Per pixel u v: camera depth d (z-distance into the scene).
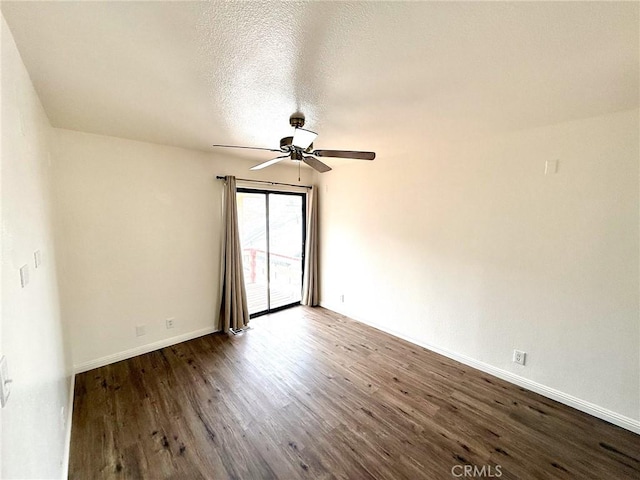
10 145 1.04
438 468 1.73
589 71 1.48
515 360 2.60
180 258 3.31
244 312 3.79
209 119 2.25
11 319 0.90
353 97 1.82
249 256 4.95
